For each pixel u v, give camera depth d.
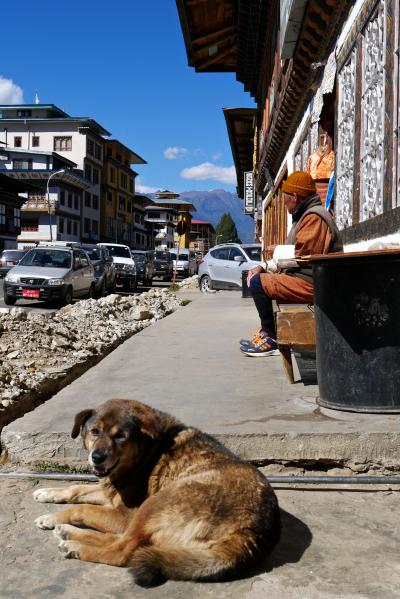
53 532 3.28
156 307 15.07
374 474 4.11
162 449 3.15
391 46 6.80
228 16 21.08
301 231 5.84
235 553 2.62
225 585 2.76
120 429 3.04
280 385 5.61
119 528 3.19
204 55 24.45
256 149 30.58
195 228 173.75
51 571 2.92
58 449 4.32
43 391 6.73
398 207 6.40
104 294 25.23
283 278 6.27
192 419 4.51
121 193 105.88
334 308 4.46
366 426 4.22
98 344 9.50
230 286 23.08
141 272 37.75
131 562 2.69
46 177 79.19
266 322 6.99
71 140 89.06
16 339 8.88
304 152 13.92
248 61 24.25
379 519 3.50
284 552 3.08
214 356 7.20
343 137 9.43
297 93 13.17
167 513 2.82
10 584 2.82
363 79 8.12
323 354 4.62
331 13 9.31
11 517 3.52
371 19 7.71
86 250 26.69
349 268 4.37
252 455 4.19
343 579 2.82
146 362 6.88
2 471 4.25
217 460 3.07
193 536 2.72
